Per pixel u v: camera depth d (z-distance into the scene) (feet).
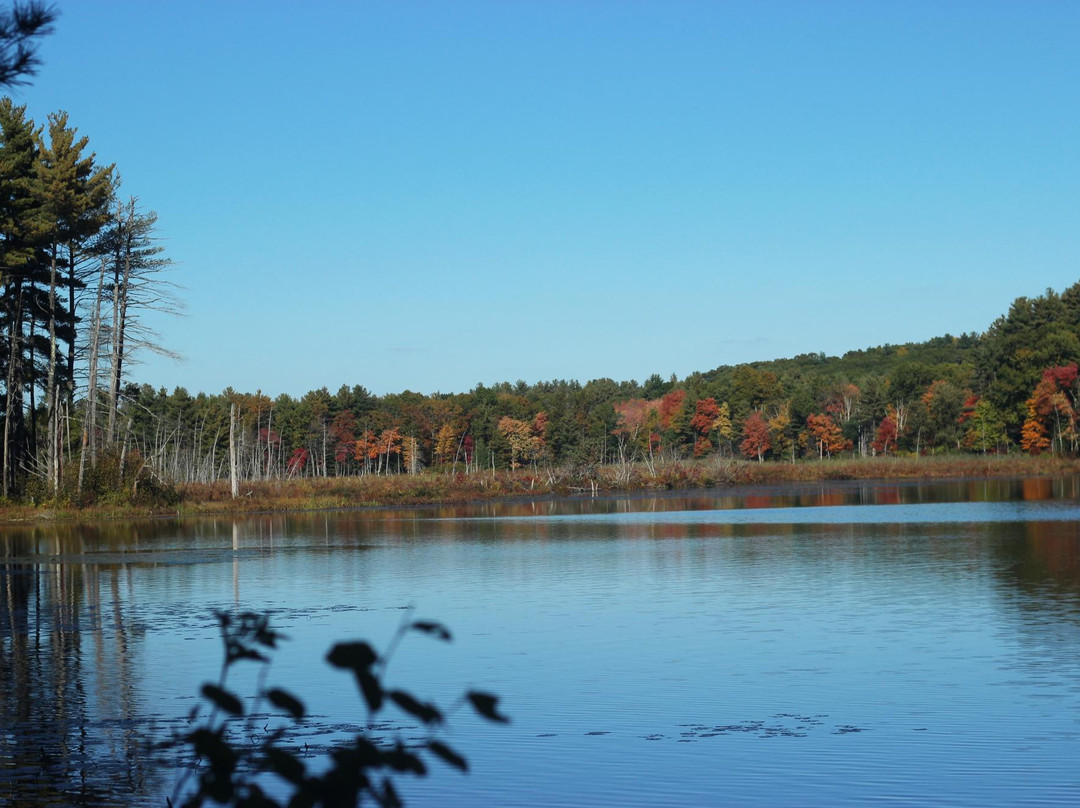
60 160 195.21
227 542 141.49
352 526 175.32
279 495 258.98
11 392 199.31
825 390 511.81
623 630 65.98
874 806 33.40
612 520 178.19
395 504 260.42
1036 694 47.24
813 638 61.87
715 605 75.87
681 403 518.37
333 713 46.39
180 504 222.48
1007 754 38.52
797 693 48.57
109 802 34.47
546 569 101.96
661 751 39.68
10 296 203.41
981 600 74.69
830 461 351.05
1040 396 374.84
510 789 35.55
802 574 92.89
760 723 43.55
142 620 72.84
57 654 60.49
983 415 405.59
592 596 82.02
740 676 52.24
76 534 159.74
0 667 57.00
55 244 196.44
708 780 36.29
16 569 108.06
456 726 43.60
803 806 33.42
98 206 200.44
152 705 48.03
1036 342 395.34
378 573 100.58
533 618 71.46
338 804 11.85
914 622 66.39
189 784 36.17
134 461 215.92
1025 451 388.16
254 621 14.55
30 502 199.41
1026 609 70.13
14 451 209.15
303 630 67.46
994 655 55.77
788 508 199.52
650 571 98.22
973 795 34.24
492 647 60.80
